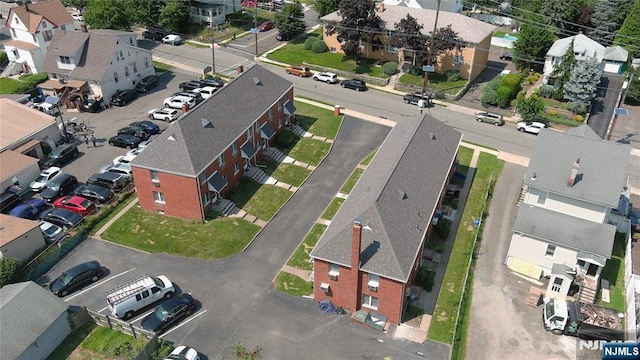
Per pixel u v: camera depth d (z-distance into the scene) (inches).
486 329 1659.7
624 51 3558.1
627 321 1692.9
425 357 1547.7
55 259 1908.2
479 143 2753.4
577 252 1787.6
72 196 2192.4
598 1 4047.7
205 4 4074.8
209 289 1788.9
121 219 2118.6
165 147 2059.5
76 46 3048.7
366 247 1616.6
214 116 2257.6
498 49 3993.6
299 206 2224.4
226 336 1611.7
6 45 3454.7
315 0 4343.0
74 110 2982.3
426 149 2124.8
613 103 3240.7
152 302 1712.6
